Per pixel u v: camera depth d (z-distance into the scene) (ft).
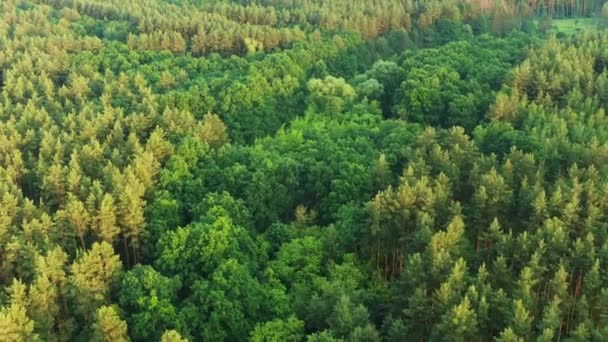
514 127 575.38
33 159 515.09
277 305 398.83
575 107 589.73
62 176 477.36
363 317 373.61
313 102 651.66
